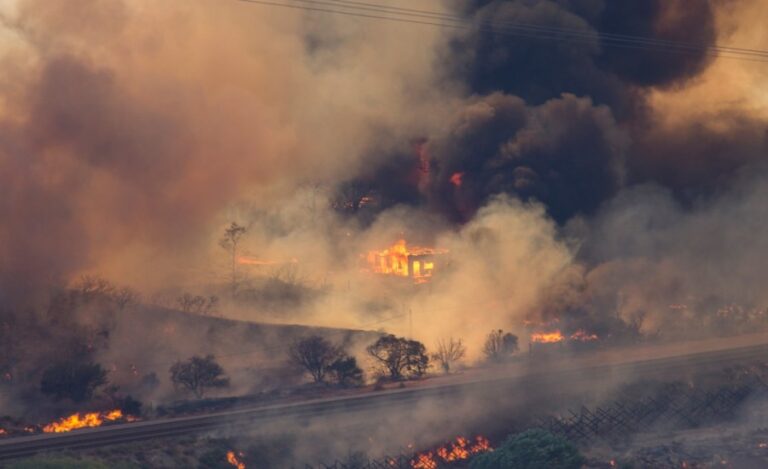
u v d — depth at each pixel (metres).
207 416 69.69
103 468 54.66
